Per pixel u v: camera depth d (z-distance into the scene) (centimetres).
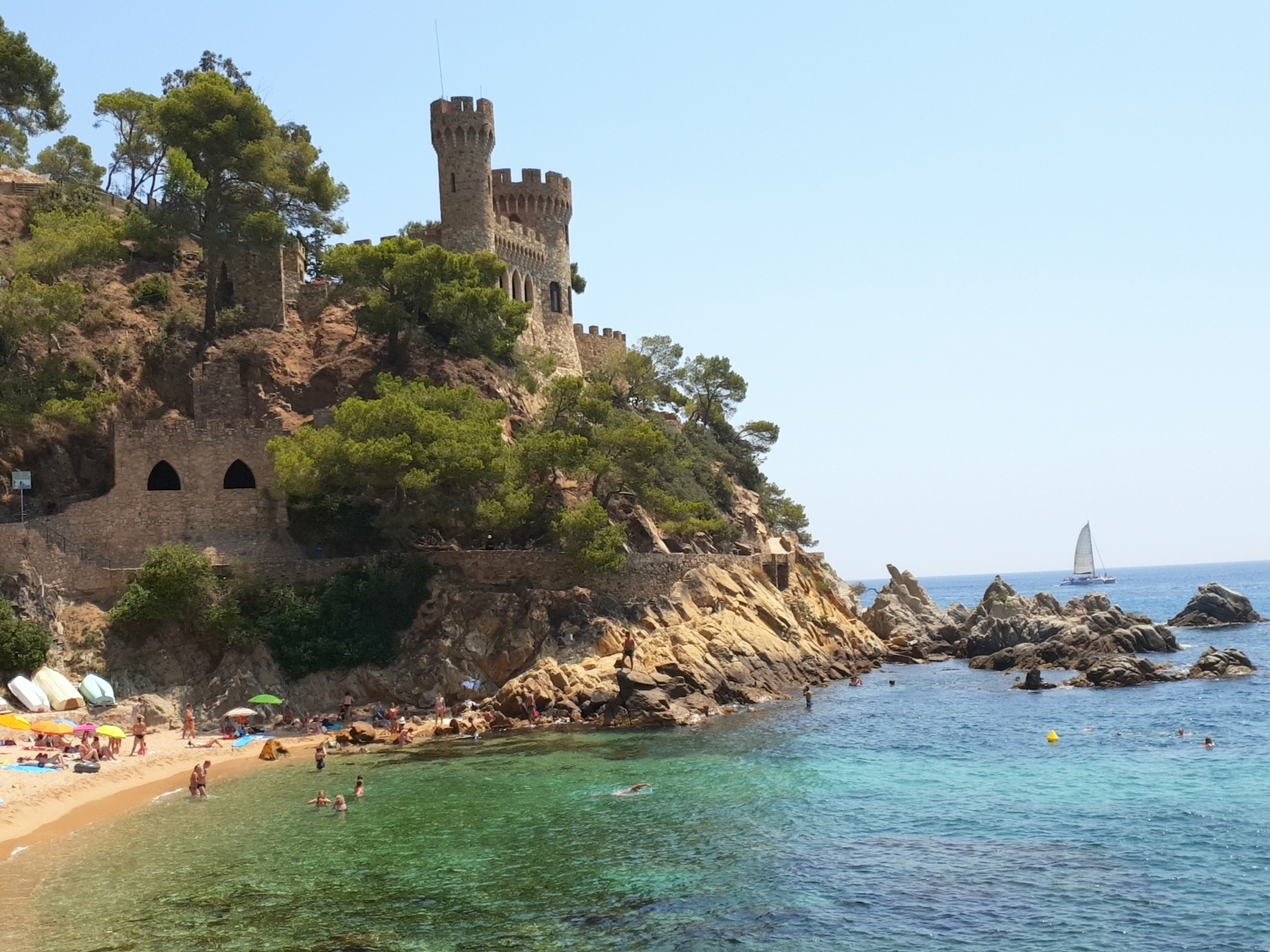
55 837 4912
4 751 6338
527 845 4650
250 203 11050
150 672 7731
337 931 3678
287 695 7825
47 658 7394
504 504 8838
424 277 10850
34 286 9169
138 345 10412
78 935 3662
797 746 6831
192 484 8756
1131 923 3697
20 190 11762
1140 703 8244
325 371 10669
